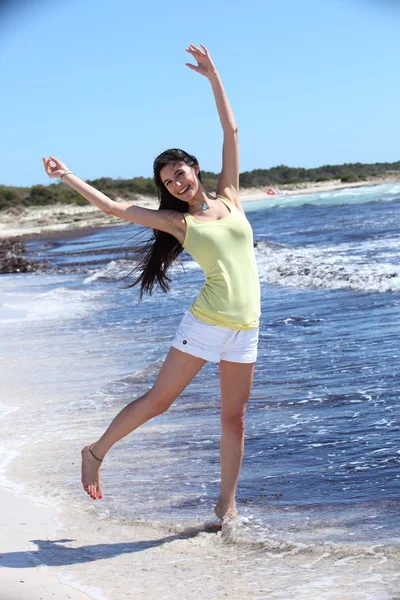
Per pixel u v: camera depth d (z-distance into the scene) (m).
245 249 3.40
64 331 10.04
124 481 4.20
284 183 114.88
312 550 3.09
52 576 2.91
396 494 3.68
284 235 25.34
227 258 3.33
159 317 10.65
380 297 10.06
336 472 4.07
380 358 6.62
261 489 3.93
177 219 3.38
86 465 3.51
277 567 2.94
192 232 3.34
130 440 4.96
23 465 4.57
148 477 4.23
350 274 12.18
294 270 13.76
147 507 3.78
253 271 3.43
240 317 3.34
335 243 19.55
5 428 5.49
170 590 2.74
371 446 4.42
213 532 3.42
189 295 12.95
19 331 10.32
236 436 3.52
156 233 3.56
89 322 10.69
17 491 4.11
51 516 3.69
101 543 3.30
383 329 7.91
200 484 4.06
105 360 7.80
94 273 19.97
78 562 3.07
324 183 101.31
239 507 3.71
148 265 3.62
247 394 3.50
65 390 6.59
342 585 2.70
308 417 5.14
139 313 11.25
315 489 3.86
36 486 4.16
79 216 67.94
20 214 73.81
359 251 16.22
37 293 15.84
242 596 2.66
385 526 3.30
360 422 4.91
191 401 5.82
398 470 3.99
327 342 7.62
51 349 8.71
